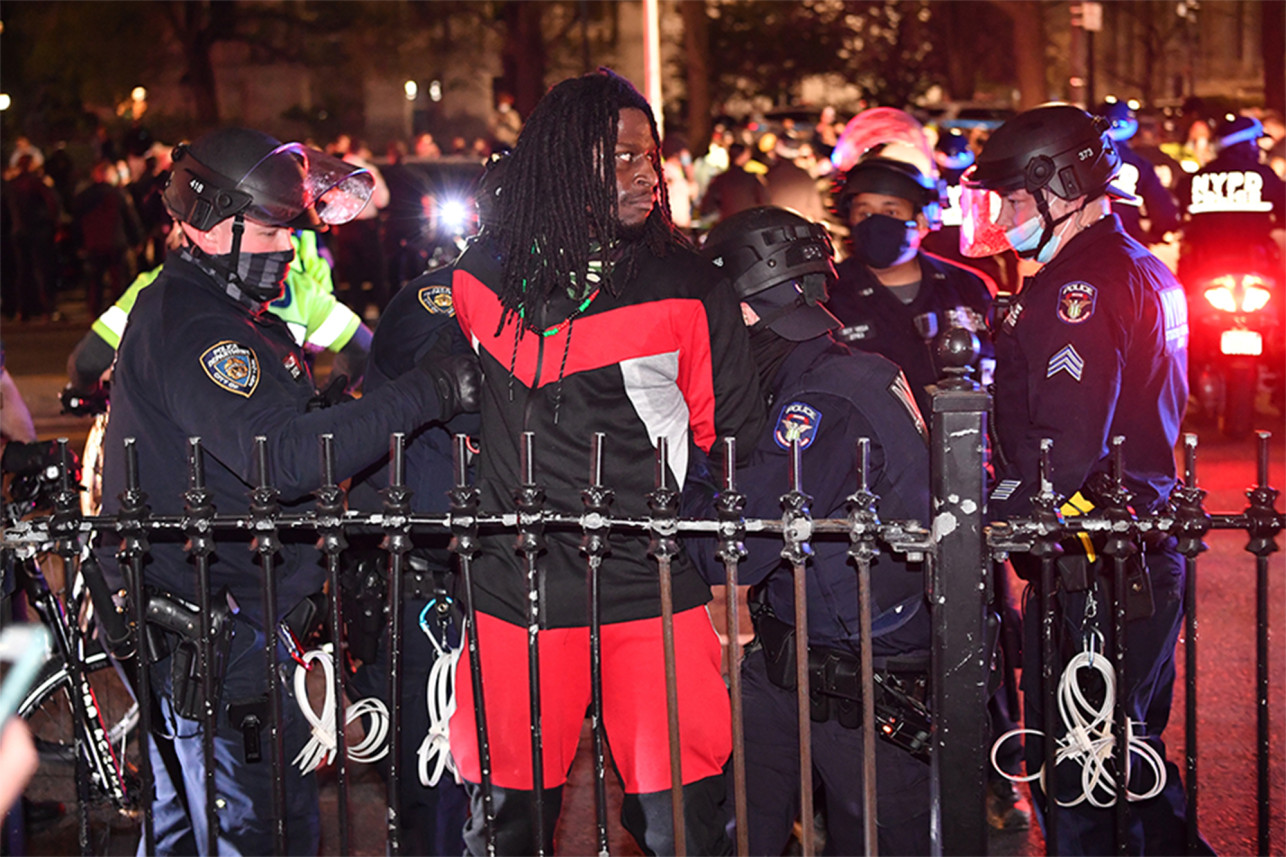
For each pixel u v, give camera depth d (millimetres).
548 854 2504
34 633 1172
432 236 14125
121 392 2672
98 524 2439
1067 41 27594
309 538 2754
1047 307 2787
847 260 4055
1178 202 9297
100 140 18484
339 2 34938
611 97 2328
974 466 2223
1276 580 5617
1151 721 3047
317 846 2836
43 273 17125
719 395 2492
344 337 3795
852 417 2514
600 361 2385
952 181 6156
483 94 39344
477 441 2918
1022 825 3656
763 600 2758
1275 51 20000
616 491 2426
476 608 2523
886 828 2688
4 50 32688
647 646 2469
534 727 2375
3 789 1148
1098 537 2736
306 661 2719
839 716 2615
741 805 2369
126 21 33156
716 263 2623
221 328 2568
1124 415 2791
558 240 2330
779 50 38844
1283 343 9031
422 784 3068
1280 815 3559
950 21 35531
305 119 40625
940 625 2256
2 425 3367
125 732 3027
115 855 3428
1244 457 8055
